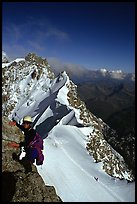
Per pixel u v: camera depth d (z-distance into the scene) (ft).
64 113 211.00
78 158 111.34
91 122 226.17
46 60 402.72
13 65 410.11
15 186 44.65
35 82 368.89
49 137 121.70
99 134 174.70
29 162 50.57
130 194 89.25
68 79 286.05
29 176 47.01
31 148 44.42
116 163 172.45
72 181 81.35
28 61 402.31
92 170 106.73
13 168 48.26
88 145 140.77
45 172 73.61
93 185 88.84
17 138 55.06
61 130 134.41
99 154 146.10
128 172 192.95
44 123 216.33
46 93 323.78
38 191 45.24
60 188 71.61
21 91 368.68
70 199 70.03
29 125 45.03
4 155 49.37
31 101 339.36
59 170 83.51
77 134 143.13
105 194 85.51
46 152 91.86
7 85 382.01
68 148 117.91
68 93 254.27
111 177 104.94
